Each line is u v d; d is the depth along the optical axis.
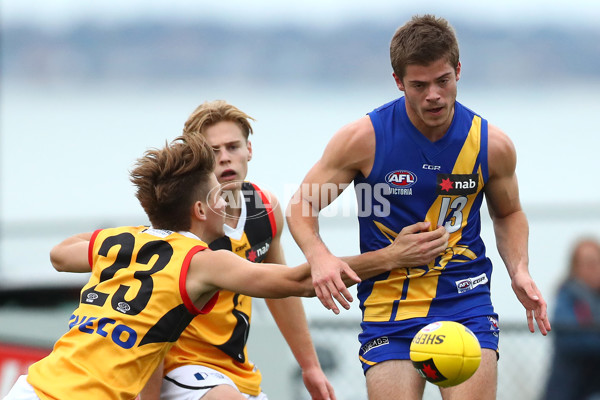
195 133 16.47
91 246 16.19
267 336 24.28
